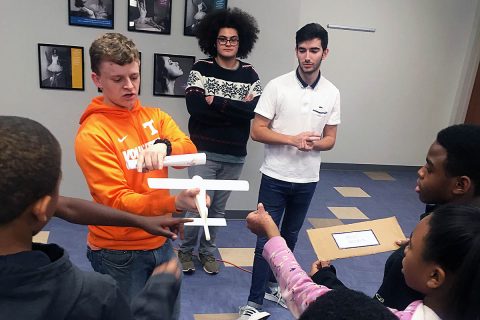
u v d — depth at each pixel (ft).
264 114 6.87
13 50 9.23
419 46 15.38
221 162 8.36
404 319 2.60
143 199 3.73
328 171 16.21
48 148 1.98
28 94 9.59
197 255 9.23
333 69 15.17
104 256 4.30
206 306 7.67
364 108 15.83
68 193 10.42
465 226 2.49
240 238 10.27
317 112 6.84
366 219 12.10
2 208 1.88
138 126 4.38
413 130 16.42
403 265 2.89
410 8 14.87
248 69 8.32
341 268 9.42
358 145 16.28
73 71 9.55
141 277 4.39
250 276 8.73
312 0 14.30
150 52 9.71
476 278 2.39
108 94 4.12
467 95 16.07
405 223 12.05
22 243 2.04
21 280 1.89
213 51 8.25
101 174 3.89
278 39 10.15
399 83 15.72
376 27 14.89
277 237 3.69
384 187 14.88
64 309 2.02
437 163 3.39
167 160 3.77
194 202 3.49
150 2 9.34
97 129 4.01
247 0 9.74
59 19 9.17
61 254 2.13
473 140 3.22
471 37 15.48
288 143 6.66
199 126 8.22
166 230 3.66
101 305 2.17
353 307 1.85
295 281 3.21
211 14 8.05
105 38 3.99
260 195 7.34
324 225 11.46
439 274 2.57
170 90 10.04
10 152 1.85
